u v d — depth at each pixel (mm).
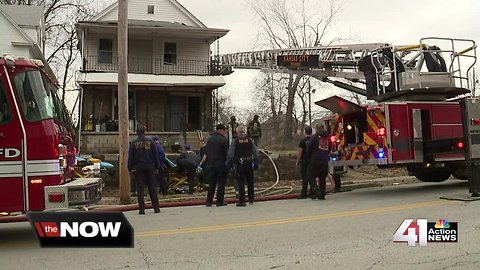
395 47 12617
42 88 6922
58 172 6840
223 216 9117
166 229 7730
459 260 5582
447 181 15406
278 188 14914
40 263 5703
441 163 12172
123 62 11812
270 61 18016
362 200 11141
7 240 7305
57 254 6109
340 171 13438
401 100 12328
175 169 14281
